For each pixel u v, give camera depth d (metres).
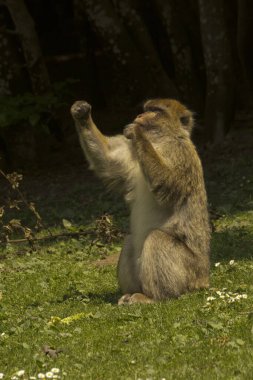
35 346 9.91
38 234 18.78
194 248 11.59
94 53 34.06
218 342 9.33
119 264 11.99
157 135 11.62
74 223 19.78
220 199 20.84
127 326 10.38
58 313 11.71
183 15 30.33
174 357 8.96
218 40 27.14
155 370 8.59
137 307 11.12
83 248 16.91
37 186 25.70
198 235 11.61
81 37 33.88
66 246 17.23
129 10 29.94
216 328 9.77
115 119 31.08
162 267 11.42
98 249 16.53
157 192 11.27
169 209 11.59
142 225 11.71
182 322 10.23
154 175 11.18
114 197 22.42
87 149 11.61
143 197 11.65
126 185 11.76
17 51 28.16
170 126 11.61
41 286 13.80
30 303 12.80
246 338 9.38
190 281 11.59
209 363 8.66
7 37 27.98
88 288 13.48
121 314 10.91
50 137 29.23
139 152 11.19
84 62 35.09
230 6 29.06
